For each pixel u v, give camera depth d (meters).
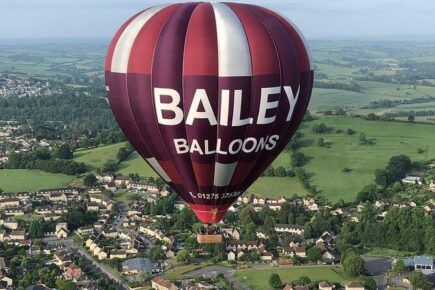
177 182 70.38
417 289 144.75
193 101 62.59
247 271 159.50
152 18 64.50
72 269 156.25
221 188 69.31
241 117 63.78
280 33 64.44
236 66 61.78
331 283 147.75
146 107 64.81
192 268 161.75
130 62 64.38
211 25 62.34
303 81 66.69
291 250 170.88
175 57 61.97
